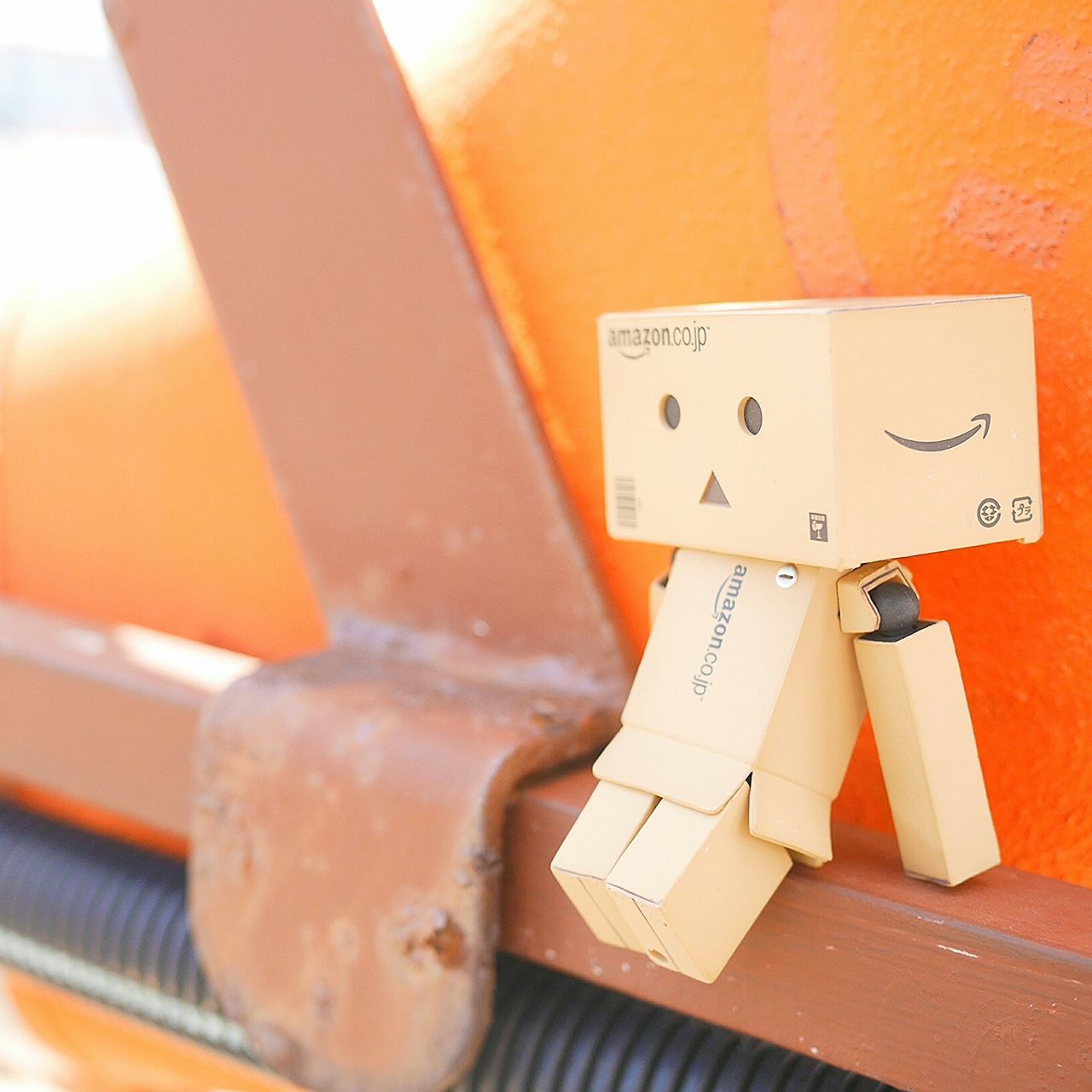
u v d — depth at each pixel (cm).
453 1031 55
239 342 63
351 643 63
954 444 48
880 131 53
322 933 58
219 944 60
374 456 61
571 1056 57
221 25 60
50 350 73
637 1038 56
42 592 76
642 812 50
